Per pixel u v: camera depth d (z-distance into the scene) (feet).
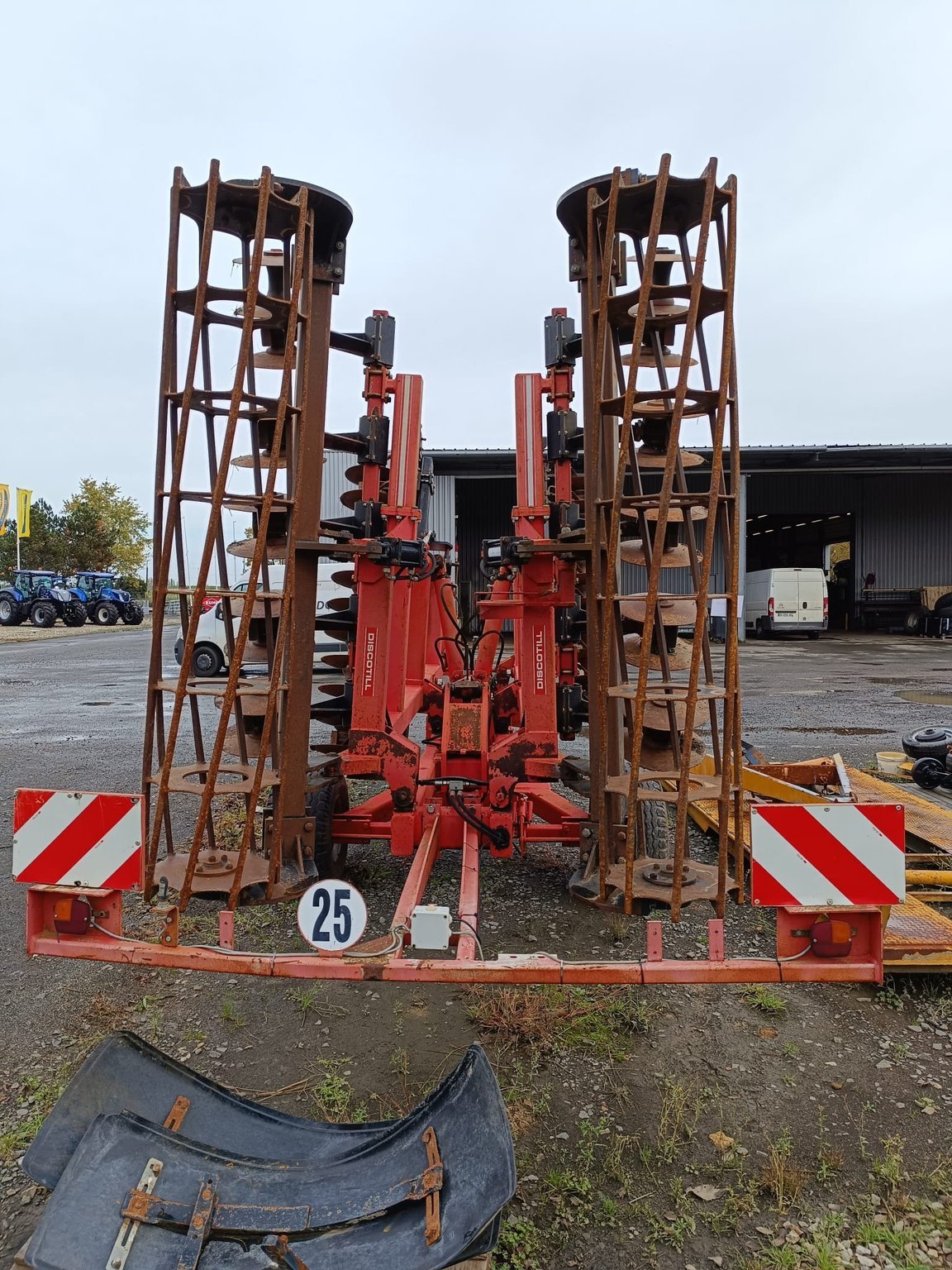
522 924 14.62
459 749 14.51
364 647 13.57
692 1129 9.31
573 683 16.20
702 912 15.38
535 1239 7.84
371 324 14.57
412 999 12.31
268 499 9.79
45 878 8.33
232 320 10.64
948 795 21.79
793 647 75.92
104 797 8.20
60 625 118.52
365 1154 7.65
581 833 13.20
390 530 14.47
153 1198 6.93
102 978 13.02
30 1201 8.35
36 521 158.30
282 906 15.70
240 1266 6.57
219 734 9.48
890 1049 10.90
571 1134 9.29
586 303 12.15
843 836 7.91
